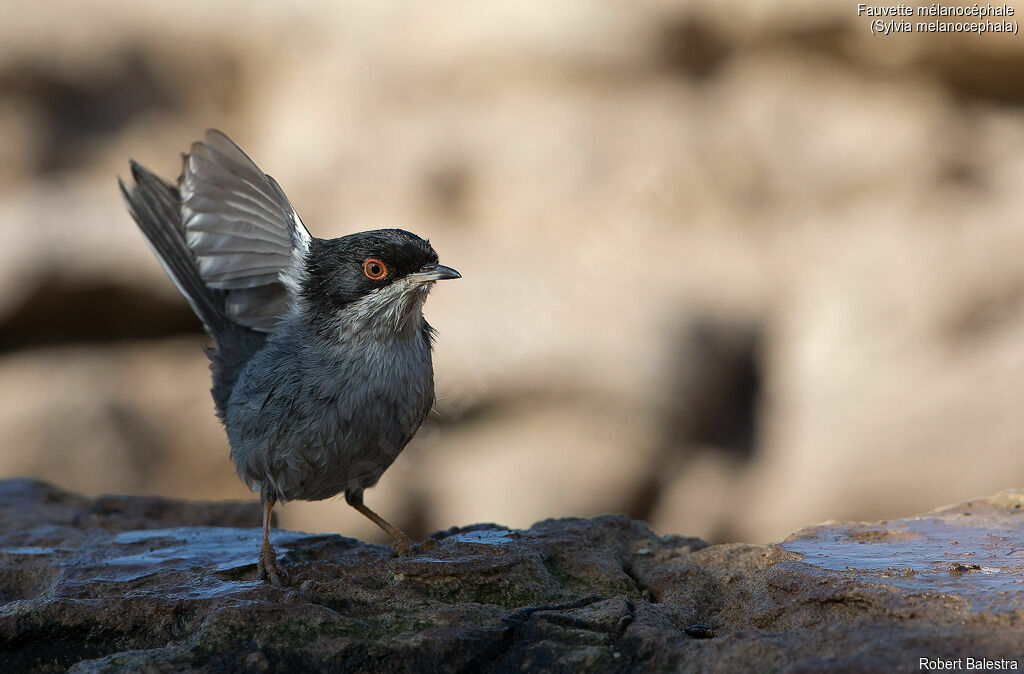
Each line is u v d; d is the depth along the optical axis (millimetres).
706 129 16719
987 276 15266
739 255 16281
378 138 17109
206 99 19062
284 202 5375
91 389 16422
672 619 4582
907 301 15367
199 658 4191
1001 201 15922
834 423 14883
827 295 15797
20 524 6891
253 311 5855
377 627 4430
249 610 4383
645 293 15695
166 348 17156
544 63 16828
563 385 15164
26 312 16391
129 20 18859
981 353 14695
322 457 5398
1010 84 16250
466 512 14789
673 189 16344
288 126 18016
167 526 7031
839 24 16266
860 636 3766
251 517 7352
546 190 16297
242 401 5473
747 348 15938
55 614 4516
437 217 16578
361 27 17891
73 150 18531
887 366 15055
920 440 14359
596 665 4129
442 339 15055
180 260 6094
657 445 15234
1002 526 5398
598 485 14938
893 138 16422
